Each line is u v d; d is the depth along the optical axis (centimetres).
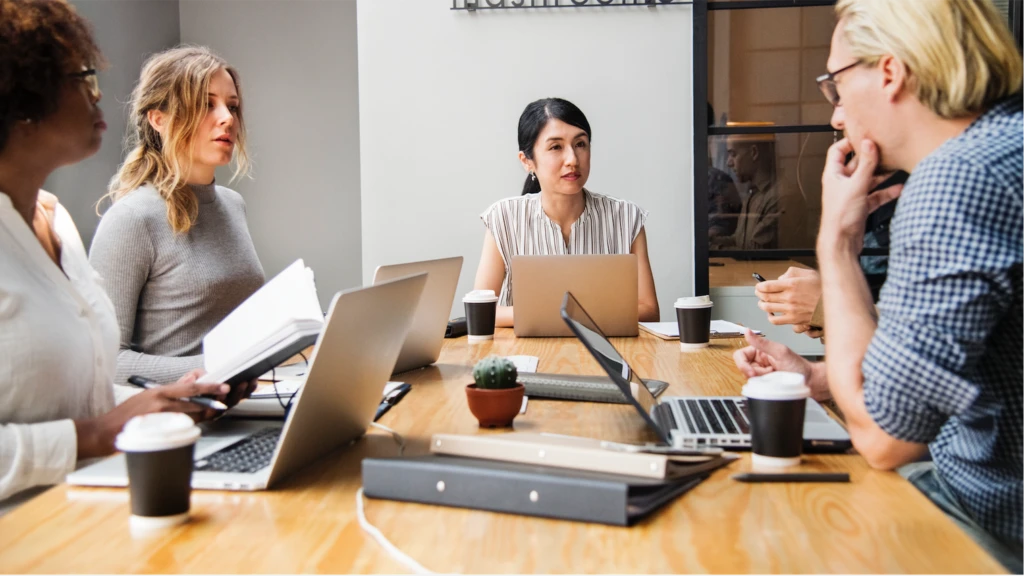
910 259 114
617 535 93
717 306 399
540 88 406
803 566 84
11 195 160
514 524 97
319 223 628
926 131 128
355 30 614
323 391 114
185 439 97
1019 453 121
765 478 111
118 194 246
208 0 609
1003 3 383
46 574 84
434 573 83
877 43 127
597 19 402
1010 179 112
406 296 133
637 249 322
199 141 239
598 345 133
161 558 88
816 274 221
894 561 85
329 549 90
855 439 119
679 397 157
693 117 397
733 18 389
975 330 111
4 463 130
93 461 154
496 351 229
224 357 139
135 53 549
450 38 407
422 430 141
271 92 618
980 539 125
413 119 412
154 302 237
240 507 104
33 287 154
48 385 151
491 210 322
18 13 149
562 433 136
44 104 153
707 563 85
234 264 249
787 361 164
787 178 395
